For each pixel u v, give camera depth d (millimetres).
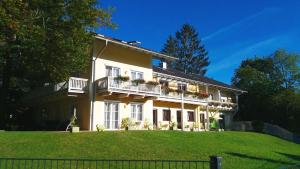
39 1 22688
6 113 31406
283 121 48219
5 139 18938
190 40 81375
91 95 28484
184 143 22938
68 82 27594
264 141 32719
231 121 49531
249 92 52094
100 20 24562
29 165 14289
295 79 51469
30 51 23188
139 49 31172
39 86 35188
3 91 27828
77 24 23125
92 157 16828
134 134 23609
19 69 31016
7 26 20766
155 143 21578
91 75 28750
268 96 50594
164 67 43906
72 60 23500
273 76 52438
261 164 19328
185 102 38281
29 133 21031
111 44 29844
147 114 32656
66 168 14211
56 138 19969
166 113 37375
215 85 45406
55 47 22609
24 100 36562
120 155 17828
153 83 32188
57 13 23172
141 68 32969
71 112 30422
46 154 16703
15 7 20391
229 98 50312
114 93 29031
